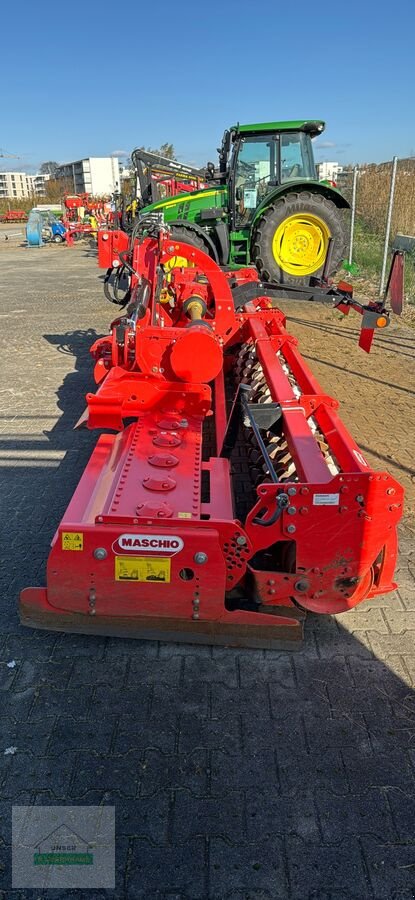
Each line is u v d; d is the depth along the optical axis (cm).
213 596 290
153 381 438
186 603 293
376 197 1983
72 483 483
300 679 290
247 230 1194
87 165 8788
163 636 303
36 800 234
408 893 205
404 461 518
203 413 433
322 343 913
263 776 244
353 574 295
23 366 833
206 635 302
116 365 495
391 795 237
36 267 2123
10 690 284
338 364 801
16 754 253
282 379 411
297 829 224
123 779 243
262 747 256
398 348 880
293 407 368
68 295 1470
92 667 297
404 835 222
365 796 236
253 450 411
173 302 594
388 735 262
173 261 850
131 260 598
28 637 317
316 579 296
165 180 1563
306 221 1108
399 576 368
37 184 15012
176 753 253
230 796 236
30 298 1434
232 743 258
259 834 223
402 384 723
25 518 430
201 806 232
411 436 571
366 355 845
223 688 285
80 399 689
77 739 259
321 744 257
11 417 634
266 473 368
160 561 283
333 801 234
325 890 205
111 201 3706
